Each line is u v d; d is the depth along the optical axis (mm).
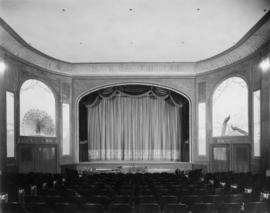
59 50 17484
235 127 17062
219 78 18641
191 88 20312
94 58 19156
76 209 6266
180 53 18094
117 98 22453
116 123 22375
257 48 15125
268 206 6906
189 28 14320
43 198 7152
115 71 20531
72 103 20406
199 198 7395
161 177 12438
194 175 14977
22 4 11852
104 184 9977
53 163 18797
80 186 9344
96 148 22156
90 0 11594
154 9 12367
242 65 16703
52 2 11719
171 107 22219
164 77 20484
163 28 14359
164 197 7379
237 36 15258
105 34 15117
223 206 6449
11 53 15680
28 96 17250
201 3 11820
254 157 15242
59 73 19812
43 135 18172
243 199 7625
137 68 20438
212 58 18734
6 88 15055
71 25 13977
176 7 12172
